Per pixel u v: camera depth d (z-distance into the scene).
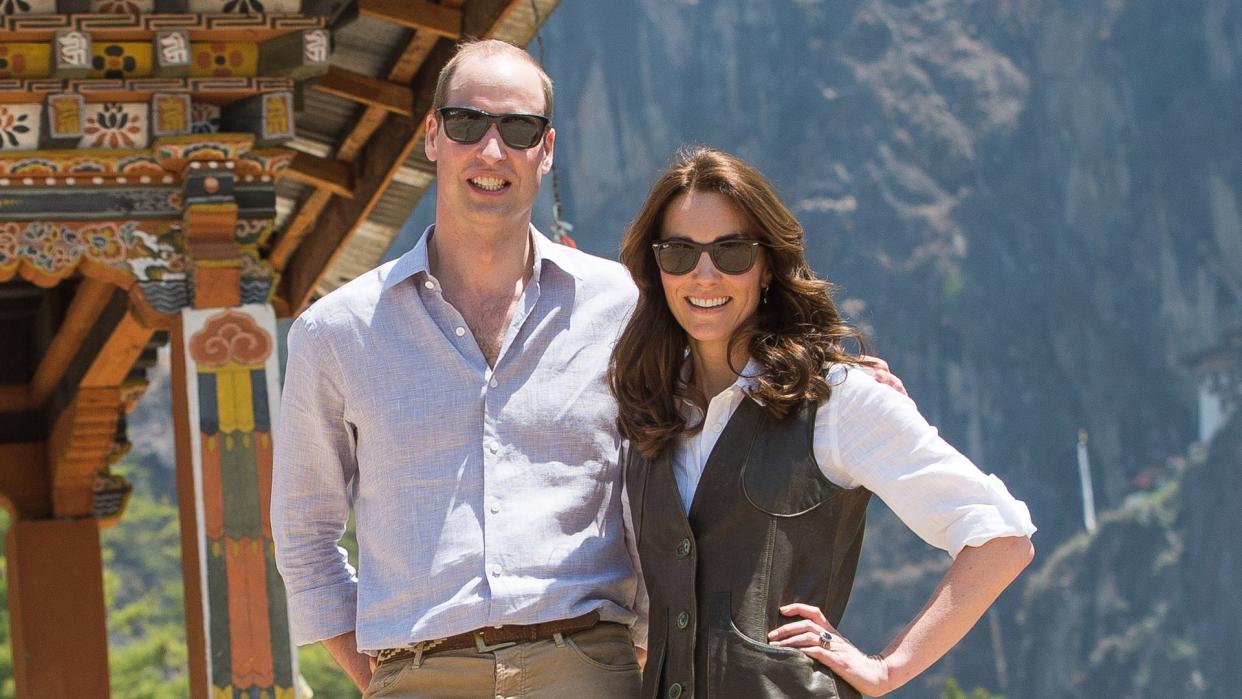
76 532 9.50
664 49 106.38
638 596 3.32
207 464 5.81
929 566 88.56
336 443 3.31
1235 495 86.00
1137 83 106.12
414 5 6.38
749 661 2.85
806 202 102.31
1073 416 99.62
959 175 104.12
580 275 3.35
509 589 3.10
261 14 5.82
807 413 2.97
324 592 3.37
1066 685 85.69
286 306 9.40
